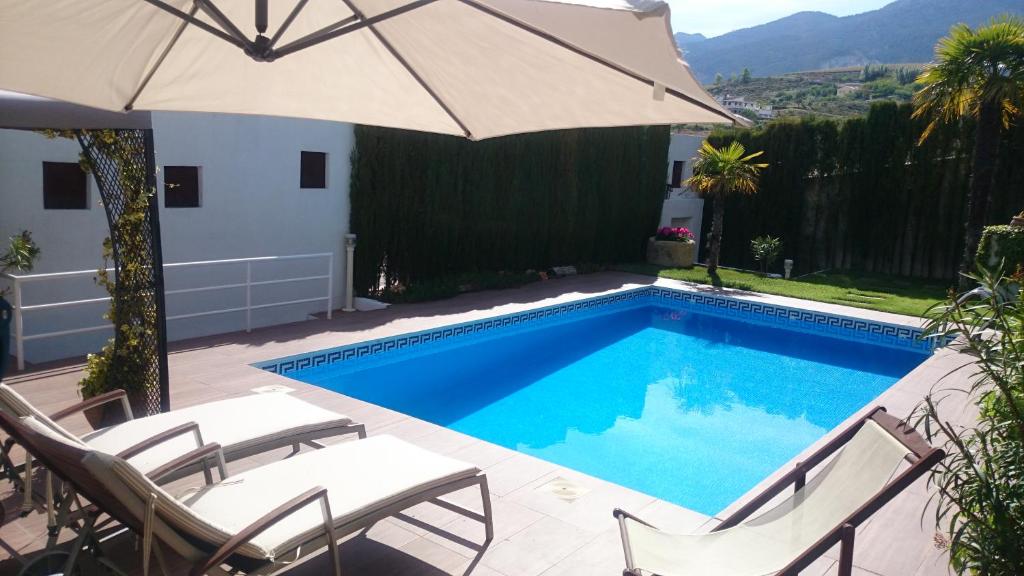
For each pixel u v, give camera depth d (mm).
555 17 1998
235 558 2764
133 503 2557
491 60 2512
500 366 9383
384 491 3154
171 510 2580
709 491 5922
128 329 5020
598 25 1966
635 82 2332
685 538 3084
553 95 2605
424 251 11977
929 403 2873
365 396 7996
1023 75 12875
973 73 13172
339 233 10398
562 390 8523
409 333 9094
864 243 17875
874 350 10953
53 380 6398
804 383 9195
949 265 16938
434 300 11531
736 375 9430
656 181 17172
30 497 3418
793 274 18703
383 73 2979
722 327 12117
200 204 8648
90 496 2848
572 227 15047
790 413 8016
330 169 10109
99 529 3598
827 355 10594
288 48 2334
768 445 7016
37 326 7246
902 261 17516
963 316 2873
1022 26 12859
